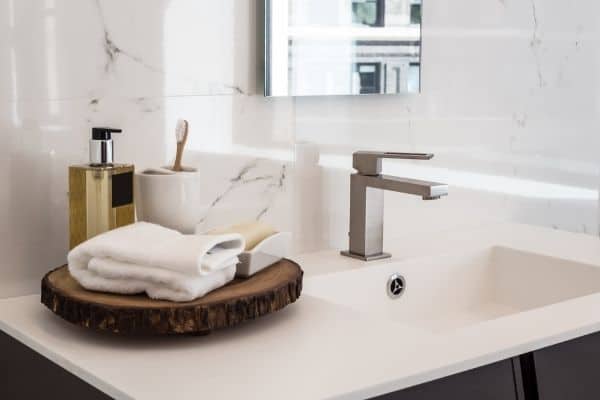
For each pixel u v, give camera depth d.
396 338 1.23
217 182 1.61
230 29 1.59
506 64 2.06
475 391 1.19
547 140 2.19
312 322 1.29
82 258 1.24
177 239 1.24
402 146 1.89
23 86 1.37
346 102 1.78
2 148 1.36
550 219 2.23
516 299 1.86
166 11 1.51
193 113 1.56
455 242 1.90
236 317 1.20
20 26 1.35
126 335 1.23
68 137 1.42
